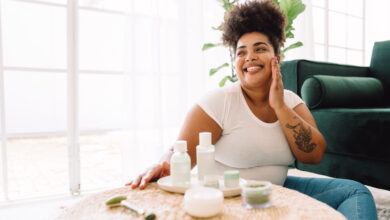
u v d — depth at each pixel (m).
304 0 2.77
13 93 8.17
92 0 2.54
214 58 2.37
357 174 1.45
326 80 1.66
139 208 0.53
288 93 1.10
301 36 2.77
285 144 0.94
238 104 0.93
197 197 0.51
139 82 2.00
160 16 2.07
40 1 1.97
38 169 3.02
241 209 0.54
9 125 8.09
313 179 0.98
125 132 1.98
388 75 2.22
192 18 2.25
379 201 1.53
